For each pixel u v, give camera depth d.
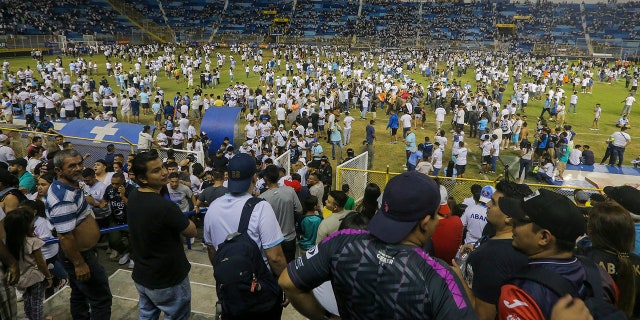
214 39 75.75
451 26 80.62
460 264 6.95
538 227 2.41
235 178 3.77
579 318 1.92
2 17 60.66
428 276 1.93
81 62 44.59
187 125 23.97
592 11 84.50
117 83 39.47
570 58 69.88
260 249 3.70
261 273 3.44
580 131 29.34
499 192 4.09
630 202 3.70
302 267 2.18
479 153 24.41
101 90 31.89
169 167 9.11
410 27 80.06
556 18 82.75
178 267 4.09
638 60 67.12
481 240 5.34
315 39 75.88
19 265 5.12
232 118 20.77
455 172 19.94
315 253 2.19
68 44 61.16
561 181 19.48
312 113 28.00
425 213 2.00
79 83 34.69
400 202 1.99
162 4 83.00
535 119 32.59
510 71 56.44
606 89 47.78
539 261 2.44
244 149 19.80
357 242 2.08
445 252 4.43
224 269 3.23
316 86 35.28
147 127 17.31
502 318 2.22
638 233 3.52
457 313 1.84
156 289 4.03
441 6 86.00
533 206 2.46
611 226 2.88
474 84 48.12
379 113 34.25
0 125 22.56
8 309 4.96
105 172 9.79
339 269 2.07
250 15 82.62
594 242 2.99
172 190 9.14
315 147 20.42
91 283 4.82
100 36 66.75
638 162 21.80
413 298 1.91
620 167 21.08
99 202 8.44
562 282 2.13
